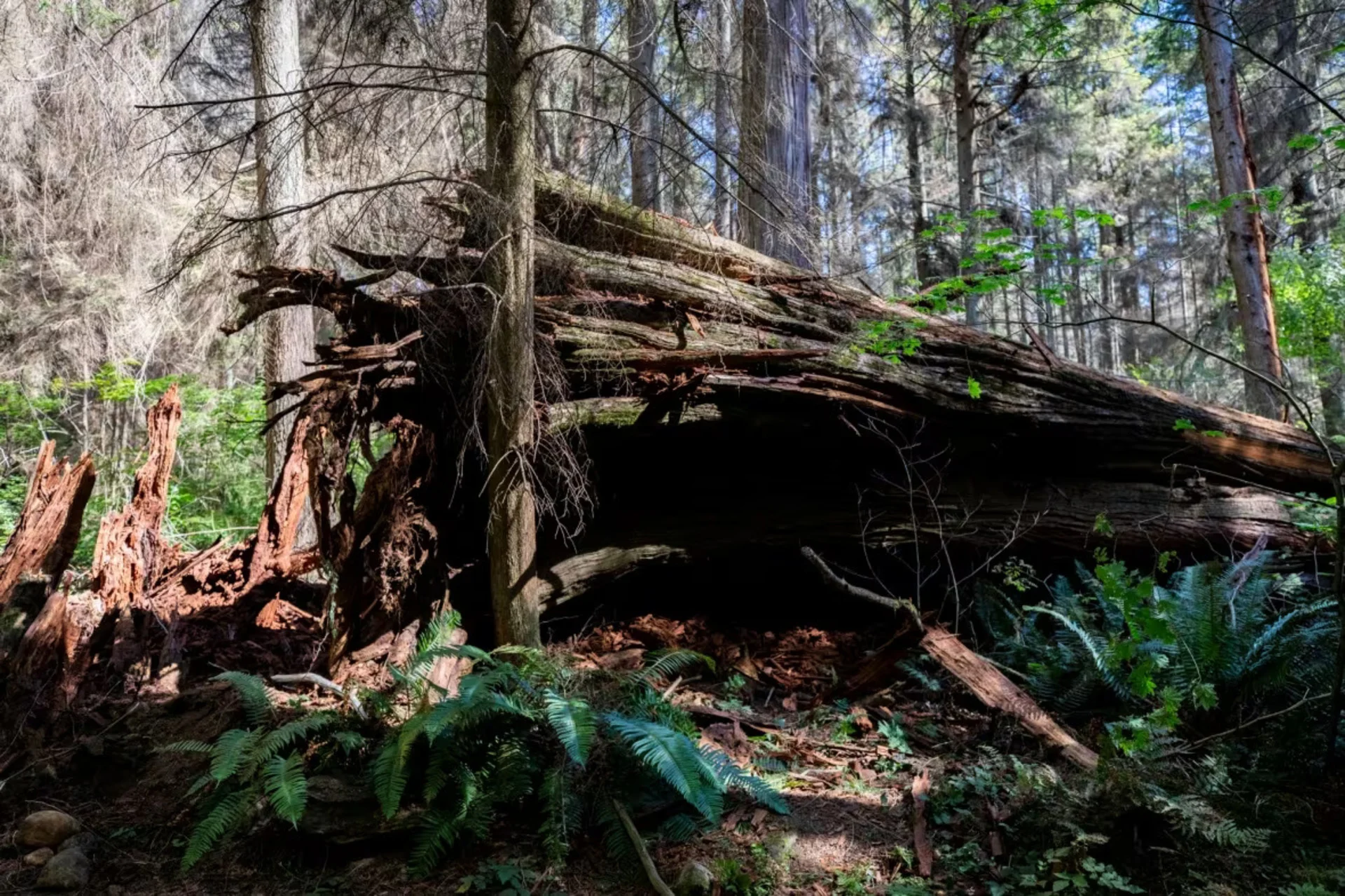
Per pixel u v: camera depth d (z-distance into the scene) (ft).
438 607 16.20
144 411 35.81
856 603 19.69
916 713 15.66
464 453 16.05
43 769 12.69
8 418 36.19
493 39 14.25
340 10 15.80
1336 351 37.19
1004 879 10.69
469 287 13.94
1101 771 11.36
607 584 17.95
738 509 18.86
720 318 17.33
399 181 14.16
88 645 15.70
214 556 20.10
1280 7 37.63
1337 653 12.42
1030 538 19.43
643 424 16.61
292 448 20.11
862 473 19.42
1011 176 63.36
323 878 10.77
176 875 10.87
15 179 31.71
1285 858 10.68
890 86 53.83
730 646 18.10
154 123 28.22
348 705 12.54
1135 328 60.08
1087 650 15.29
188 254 15.15
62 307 33.50
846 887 10.61
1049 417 19.27
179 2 31.14
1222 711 14.12
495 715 11.94
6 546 16.15
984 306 45.27
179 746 11.50
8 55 30.17
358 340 15.96
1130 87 72.49
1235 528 20.30
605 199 17.06
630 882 10.72
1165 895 10.23
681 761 10.77
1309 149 15.87
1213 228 49.96
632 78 14.37
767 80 19.29
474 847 11.26
